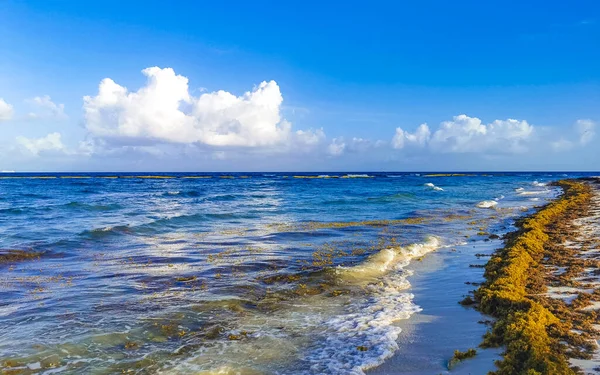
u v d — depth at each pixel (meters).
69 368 7.32
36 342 8.39
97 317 9.82
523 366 6.47
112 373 7.14
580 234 19.62
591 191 55.34
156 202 44.56
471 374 6.68
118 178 133.88
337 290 12.03
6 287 12.30
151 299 11.19
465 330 8.74
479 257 16.38
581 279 11.76
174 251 17.89
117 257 16.67
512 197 51.12
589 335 7.76
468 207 37.69
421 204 40.97
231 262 15.68
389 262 15.59
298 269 14.54
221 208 37.66
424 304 10.70
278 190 68.94
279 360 7.53
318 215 31.84
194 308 10.46
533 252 15.40
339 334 8.70
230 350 8.00
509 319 8.24
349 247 18.61
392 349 7.83
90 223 26.84
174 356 7.78
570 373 6.12
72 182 96.94
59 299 11.17
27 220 28.28
